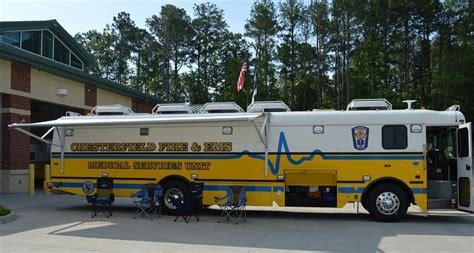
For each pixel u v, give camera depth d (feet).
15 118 63.82
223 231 35.32
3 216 39.32
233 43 219.41
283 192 41.57
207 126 43.73
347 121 41.01
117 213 45.37
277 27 216.74
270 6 214.90
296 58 219.41
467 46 151.94
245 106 173.99
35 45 78.89
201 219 41.52
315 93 217.97
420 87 176.04
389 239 32.22
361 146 40.57
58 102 72.90
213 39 234.17
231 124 43.16
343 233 34.60
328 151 41.04
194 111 46.83
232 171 42.78
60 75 72.95
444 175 40.55
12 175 63.62
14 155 63.87
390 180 40.11
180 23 234.38
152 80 234.99
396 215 39.78
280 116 42.16
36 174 82.89
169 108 46.83
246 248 28.96
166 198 44.09
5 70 62.18
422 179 39.42
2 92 61.57
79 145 46.88
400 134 40.14
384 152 40.16
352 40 207.92
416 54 195.72
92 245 29.60
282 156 41.75
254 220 41.24
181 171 43.96
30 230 35.17
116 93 91.50
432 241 31.55
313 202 41.52
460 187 39.04
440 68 157.89
